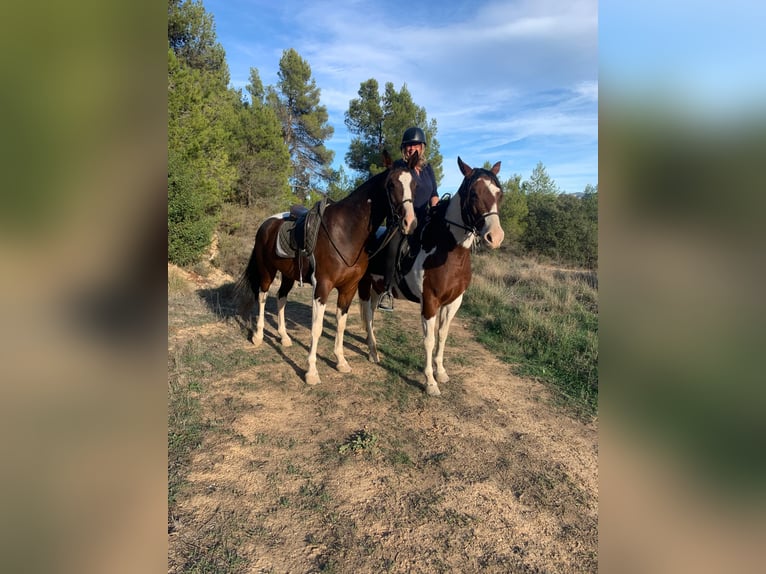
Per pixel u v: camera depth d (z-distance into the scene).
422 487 2.70
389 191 3.58
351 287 4.31
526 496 2.65
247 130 14.73
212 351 4.88
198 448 2.99
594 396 4.10
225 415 3.48
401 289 4.19
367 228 3.94
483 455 3.08
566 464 3.00
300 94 25.11
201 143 9.94
